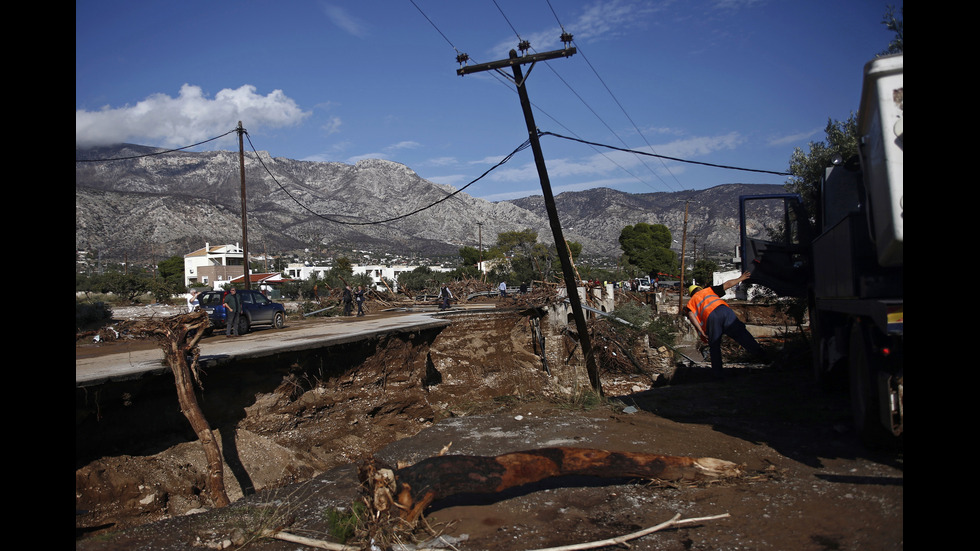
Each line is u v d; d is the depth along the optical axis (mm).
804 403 8359
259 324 20516
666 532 4223
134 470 7141
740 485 5113
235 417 8938
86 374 7414
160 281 53812
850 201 8242
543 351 19562
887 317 4629
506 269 57438
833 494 4637
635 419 8258
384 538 4297
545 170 15008
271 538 4613
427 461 4930
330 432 10047
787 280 11273
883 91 4570
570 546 4012
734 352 20938
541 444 7117
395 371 12852
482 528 4547
